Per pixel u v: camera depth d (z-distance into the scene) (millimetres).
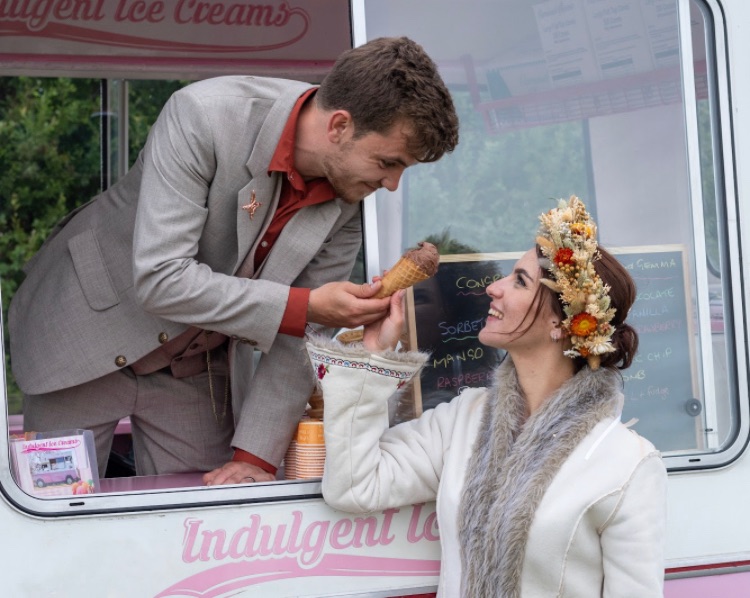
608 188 2785
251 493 2195
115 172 3854
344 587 2236
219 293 2146
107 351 2449
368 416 2160
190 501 2156
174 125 2166
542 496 1993
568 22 2775
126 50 3512
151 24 3447
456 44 2738
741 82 2596
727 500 2490
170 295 2133
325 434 2150
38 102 4812
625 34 2750
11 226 4926
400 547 2279
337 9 3398
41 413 2559
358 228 2477
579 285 2041
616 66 2770
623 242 2768
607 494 1970
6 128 4824
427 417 2324
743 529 2492
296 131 2201
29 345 2549
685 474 2467
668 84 2732
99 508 2104
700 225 2668
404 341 2568
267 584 2191
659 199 2744
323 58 3553
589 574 2020
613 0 2752
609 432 2037
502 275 2686
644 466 2004
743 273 2568
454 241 2670
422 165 2660
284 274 2312
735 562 2477
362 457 2152
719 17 2598
